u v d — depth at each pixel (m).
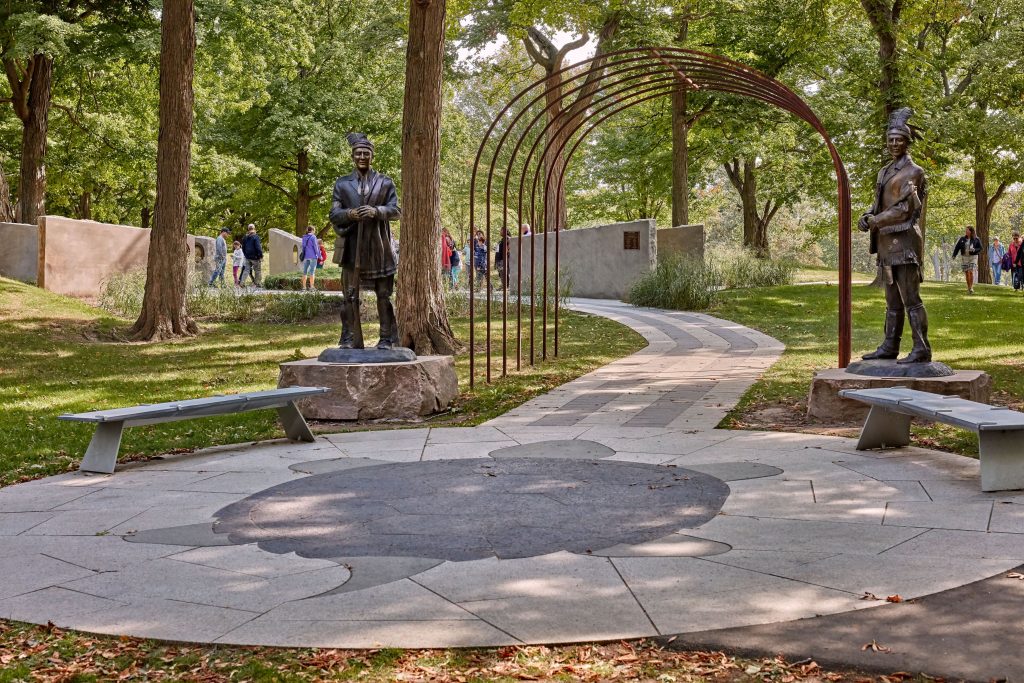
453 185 48.03
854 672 3.55
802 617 4.08
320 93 41.09
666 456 8.00
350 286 11.45
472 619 4.16
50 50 23.62
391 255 11.57
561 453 8.29
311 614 4.29
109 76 30.92
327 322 21.83
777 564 4.83
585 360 15.55
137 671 3.73
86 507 6.65
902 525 5.52
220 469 7.99
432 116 16.12
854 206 45.19
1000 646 3.73
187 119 19.08
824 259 79.44
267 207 47.53
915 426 8.99
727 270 28.97
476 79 42.38
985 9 32.16
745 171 42.47
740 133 34.34
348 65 40.94
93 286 24.33
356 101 41.81
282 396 9.13
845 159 35.25
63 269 23.33
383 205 11.40
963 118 30.75
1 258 24.45
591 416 10.50
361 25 40.47
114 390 13.08
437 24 15.96
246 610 4.36
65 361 15.72
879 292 25.28
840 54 32.44
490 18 31.86
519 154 41.12
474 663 3.71
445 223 48.66
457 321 21.02
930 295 24.81
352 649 3.87
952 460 7.42
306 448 9.00
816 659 3.67
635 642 3.88
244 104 35.03
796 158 41.38
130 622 4.26
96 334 18.69
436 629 4.05
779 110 33.56
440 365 11.77
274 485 7.25
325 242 52.22
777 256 33.47
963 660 3.62
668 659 3.71
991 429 6.28
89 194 40.44
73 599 4.60
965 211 52.72
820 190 42.34
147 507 6.59
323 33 41.41
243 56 30.64
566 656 3.75
